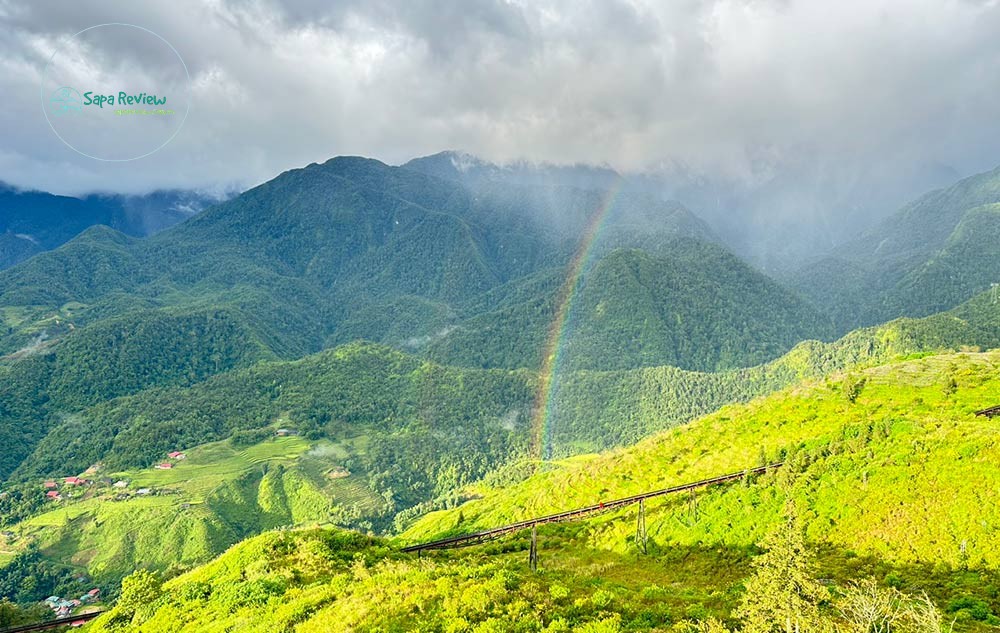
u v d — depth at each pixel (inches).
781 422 4601.4
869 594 1446.9
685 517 3289.9
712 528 3088.1
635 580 2551.7
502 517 5334.6
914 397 4448.8
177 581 2320.4
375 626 1348.4
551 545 3540.8
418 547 3708.2
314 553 2252.7
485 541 3932.1
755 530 2928.2
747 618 1366.9
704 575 2659.9
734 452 4379.9
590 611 1396.4
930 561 2257.6
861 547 2481.5
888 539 2455.7
